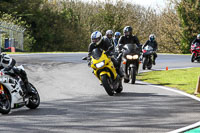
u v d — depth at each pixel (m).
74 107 35.56
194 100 39.28
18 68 34.12
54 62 88.81
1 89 32.12
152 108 34.88
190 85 50.59
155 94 43.44
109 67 41.91
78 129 26.98
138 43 55.09
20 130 26.75
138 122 29.16
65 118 30.69
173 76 62.28
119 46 54.16
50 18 194.75
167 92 45.00
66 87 49.41
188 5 189.50
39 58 101.50
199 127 27.70
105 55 42.31
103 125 28.19
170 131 26.41
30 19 184.88
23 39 164.12
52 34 190.50
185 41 191.00
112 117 30.98
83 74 64.75
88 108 35.00
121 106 36.00
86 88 48.59
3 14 165.25
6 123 28.95
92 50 43.72
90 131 26.42
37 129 27.02
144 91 45.97
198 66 83.12
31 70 70.19
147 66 75.69
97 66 41.66
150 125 28.17
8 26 147.12
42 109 34.78
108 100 39.41
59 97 41.59
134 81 52.81
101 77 41.72
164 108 34.88
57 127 27.59
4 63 32.19
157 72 69.44
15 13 179.00
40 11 190.12
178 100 39.28
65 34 197.12
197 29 188.00
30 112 33.44
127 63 53.03
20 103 33.56
